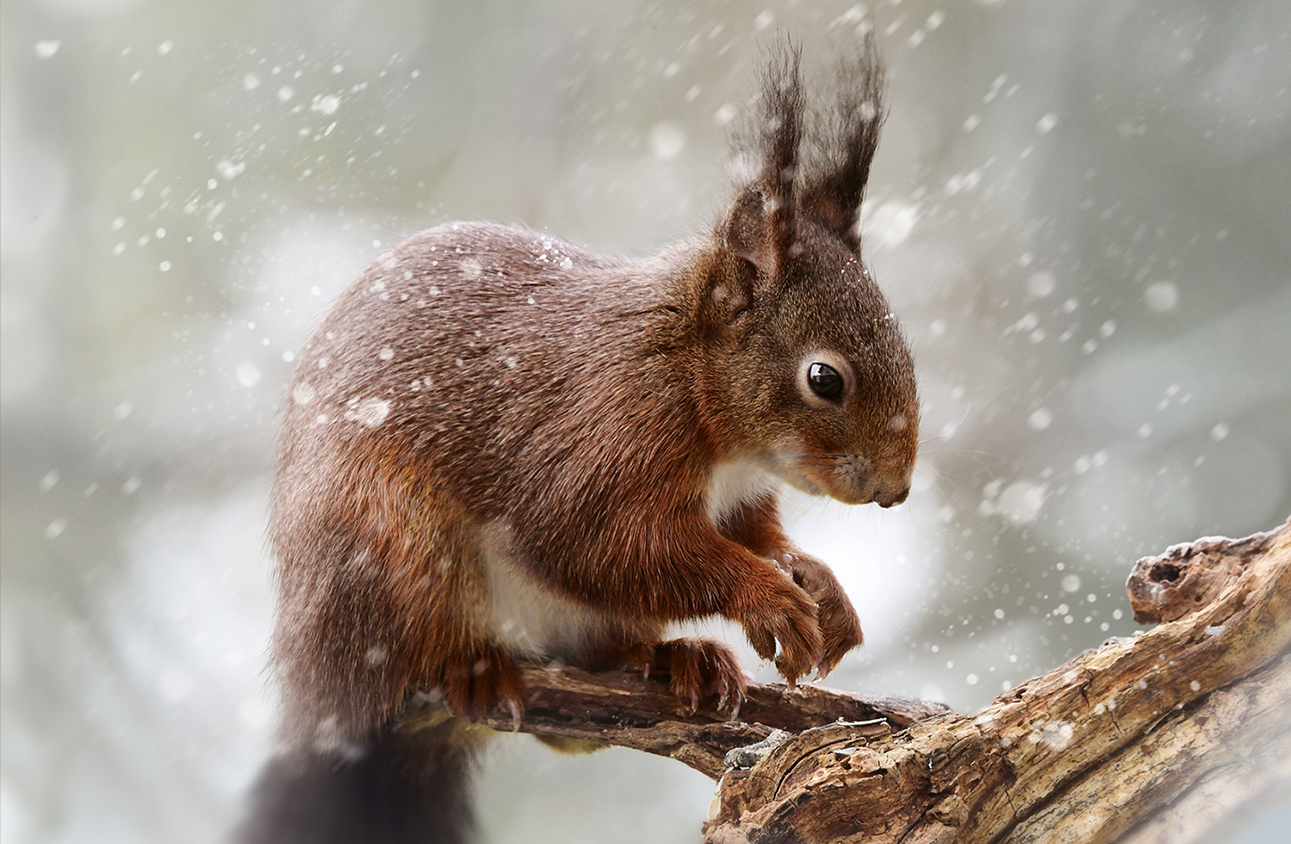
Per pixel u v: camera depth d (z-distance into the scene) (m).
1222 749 2.77
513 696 2.84
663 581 2.83
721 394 2.83
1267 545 2.80
